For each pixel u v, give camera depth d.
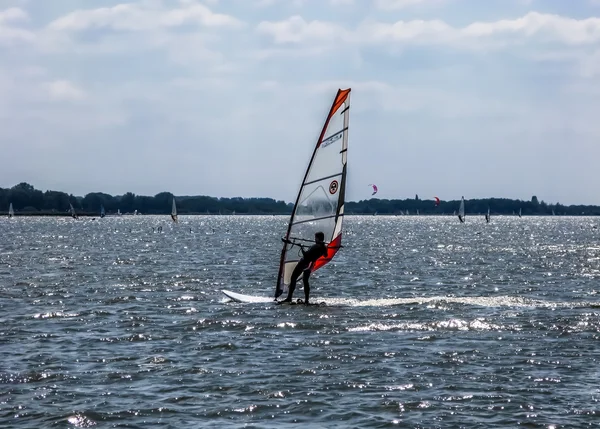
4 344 73.81
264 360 66.81
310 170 102.19
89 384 59.31
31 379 60.66
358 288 127.25
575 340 75.38
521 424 49.94
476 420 50.78
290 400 55.16
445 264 188.25
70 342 74.88
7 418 51.25
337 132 99.75
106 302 105.06
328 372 62.59
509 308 96.94
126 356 68.44
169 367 64.38
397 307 97.56
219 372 62.66
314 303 102.12
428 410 52.91
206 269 166.88
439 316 89.88
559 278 149.62
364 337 76.62
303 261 100.00
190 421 50.81
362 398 55.59
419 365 64.88
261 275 151.12
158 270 163.38
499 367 64.31
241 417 51.62
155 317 90.44
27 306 100.88
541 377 61.12
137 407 53.50
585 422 50.25
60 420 50.84
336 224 100.31
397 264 185.88
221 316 90.44
